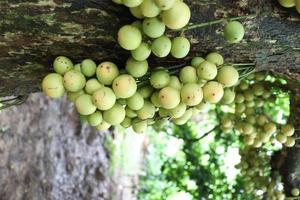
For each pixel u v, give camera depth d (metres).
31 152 2.25
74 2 0.64
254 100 1.10
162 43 0.63
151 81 0.68
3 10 0.64
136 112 0.72
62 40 0.68
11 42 0.70
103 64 0.65
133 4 0.58
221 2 0.66
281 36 0.72
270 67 0.83
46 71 0.78
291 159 1.23
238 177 1.75
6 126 2.07
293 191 1.25
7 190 2.03
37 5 0.64
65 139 2.61
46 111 2.43
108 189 3.02
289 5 0.66
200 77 0.67
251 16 0.67
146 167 3.84
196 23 0.66
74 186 2.63
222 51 0.73
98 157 2.96
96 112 0.69
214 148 1.88
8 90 0.85
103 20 0.65
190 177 1.84
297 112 1.11
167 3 0.57
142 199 3.41
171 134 1.87
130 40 0.62
